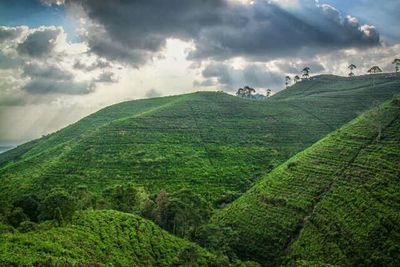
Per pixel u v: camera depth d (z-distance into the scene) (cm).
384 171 11894
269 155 19850
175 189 15938
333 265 9281
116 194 13700
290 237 11038
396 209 10069
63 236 8600
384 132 14662
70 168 18475
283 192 13062
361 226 10019
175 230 11931
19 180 18188
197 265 9306
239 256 11000
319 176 13150
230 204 14275
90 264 7375
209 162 18938
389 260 8862
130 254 9131
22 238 7775
